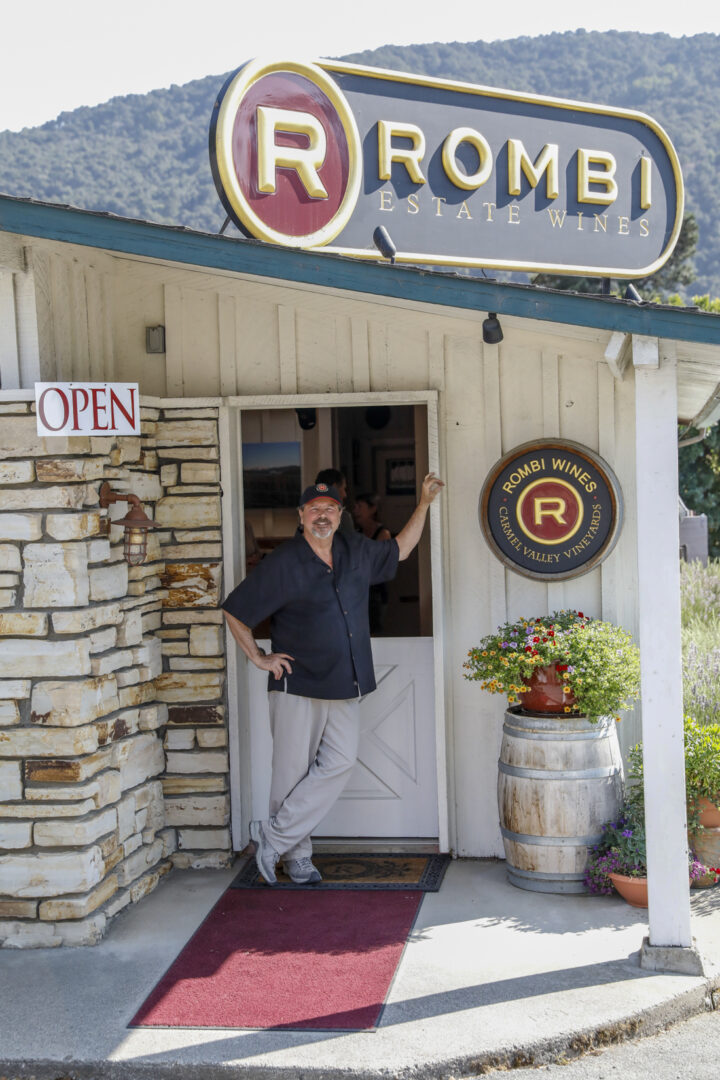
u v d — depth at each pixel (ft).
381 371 19.43
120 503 17.75
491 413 19.22
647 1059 13.12
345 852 19.92
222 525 19.52
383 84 25.59
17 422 16.02
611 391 18.88
